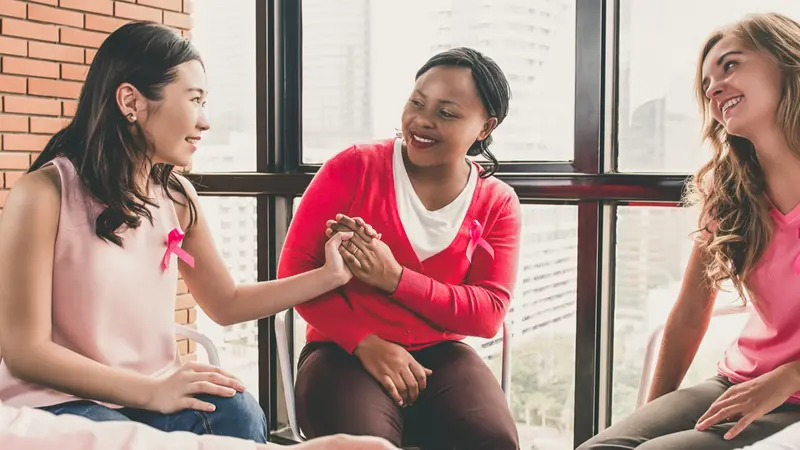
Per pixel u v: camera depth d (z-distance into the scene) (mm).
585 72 2068
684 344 1655
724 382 1570
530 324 2262
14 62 2531
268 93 2633
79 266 1314
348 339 1625
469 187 1732
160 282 1438
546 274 2207
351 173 1705
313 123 2650
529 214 2219
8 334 1238
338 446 685
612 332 2152
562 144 2162
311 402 1539
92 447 625
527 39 2199
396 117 2473
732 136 1524
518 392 2311
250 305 1591
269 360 2660
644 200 1979
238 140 2807
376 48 2496
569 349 2191
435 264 1691
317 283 1603
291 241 1703
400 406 1582
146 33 1384
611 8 2053
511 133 2246
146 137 1399
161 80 1369
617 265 2127
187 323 2947
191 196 1571
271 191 2617
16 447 618
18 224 1269
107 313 1343
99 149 1334
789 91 1403
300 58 2646
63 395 1273
